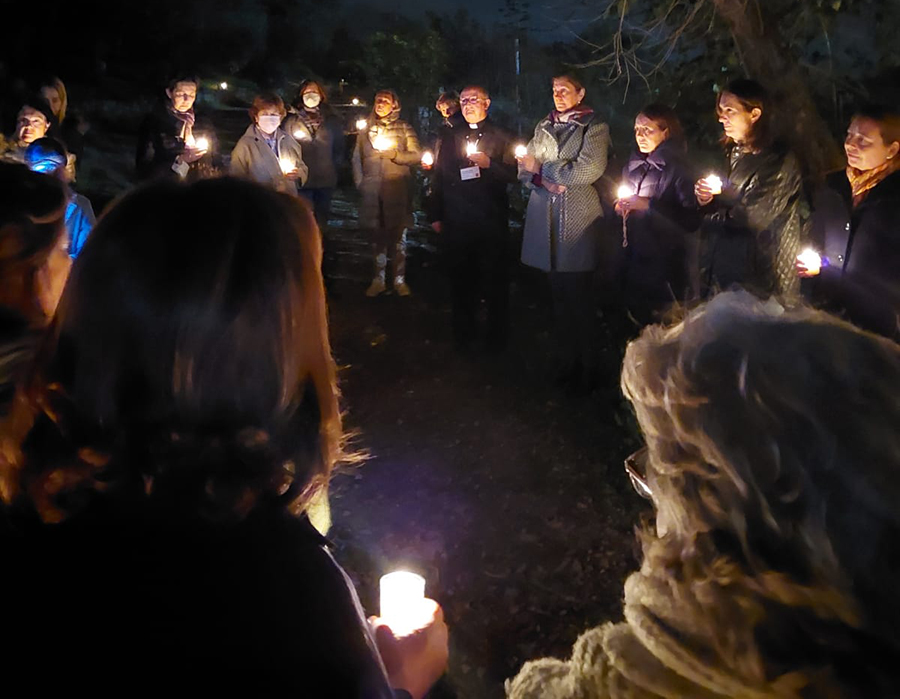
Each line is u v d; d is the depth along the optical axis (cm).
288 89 2247
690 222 481
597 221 538
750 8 509
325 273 845
